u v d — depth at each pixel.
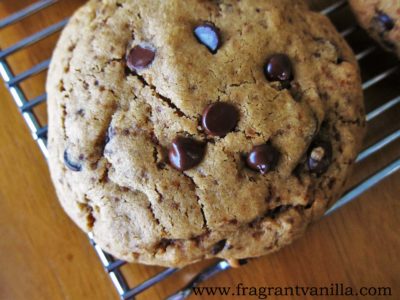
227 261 0.17
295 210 0.15
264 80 0.15
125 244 0.15
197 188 0.15
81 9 0.17
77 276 0.18
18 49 0.18
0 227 0.18
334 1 0.20
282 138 0.15
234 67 0.15
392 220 0.18
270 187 0.15
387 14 0.17
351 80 0.16
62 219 0.18
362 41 0.19
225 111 0.15
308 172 0.15
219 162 0.15
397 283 0.18
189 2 0.16
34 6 0.19
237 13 0.16
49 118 0.16
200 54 0.15
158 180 0.15
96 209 0.16
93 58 0.16
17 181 0.19
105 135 0.15
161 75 0.15
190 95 0.15
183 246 0.15
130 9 0.16
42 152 0.18
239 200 0.15
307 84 0.16
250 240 0.15
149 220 0.15
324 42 0.16
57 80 0.16
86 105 0.15
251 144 0.15
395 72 0.19
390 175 0.18
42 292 0.18
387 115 0.19
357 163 0.18
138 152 0.15
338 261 0.18
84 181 0.15
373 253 0.18
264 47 0.16
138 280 0.18
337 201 0.17
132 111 0.15
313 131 0.15
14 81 0.18
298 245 0.18
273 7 0.16
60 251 0.18
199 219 0.15
